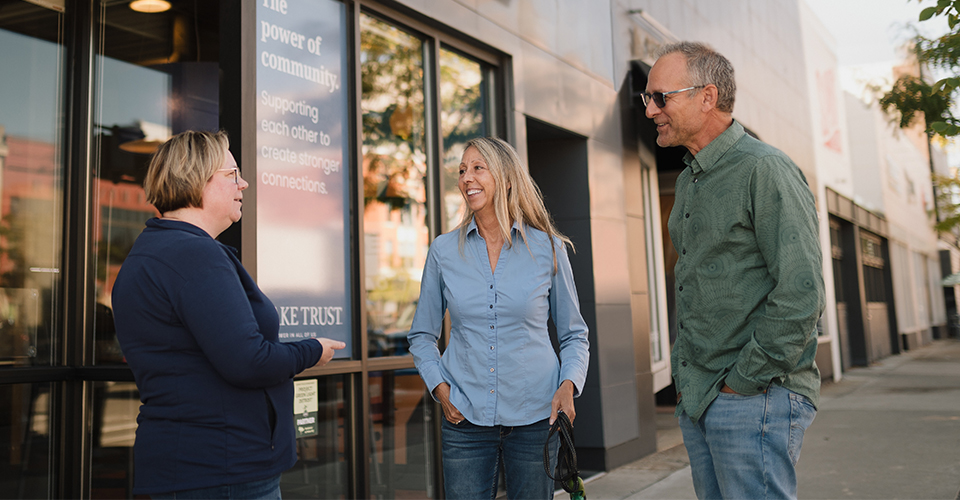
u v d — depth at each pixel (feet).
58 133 12.87
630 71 25.25
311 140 13.14
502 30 18.44
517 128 18.66
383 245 14.80
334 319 13.26
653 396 24.66
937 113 21.27
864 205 69.21
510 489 8.56
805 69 49.19
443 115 16.96
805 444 24.68
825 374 47.98
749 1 37.73
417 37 16.29
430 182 16.29
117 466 12.22
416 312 9.25
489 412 8.36
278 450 6.50
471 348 8.57
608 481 19.67
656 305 29.43
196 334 6.04
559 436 8.21
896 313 81.76
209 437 6.07
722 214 7.25
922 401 35.94
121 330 6.31
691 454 7.82
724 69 7.54
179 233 6.44
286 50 12.80
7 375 11.43
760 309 7.09
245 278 6.75
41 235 12.51
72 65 13.01
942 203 56.29
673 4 28.89
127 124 13.30
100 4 13.26
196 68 12.78
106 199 13.12
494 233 8.96
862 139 78.23
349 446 13.33
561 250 9.02
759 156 7.14
